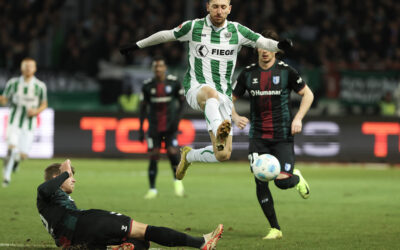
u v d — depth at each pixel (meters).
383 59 69.44
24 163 53.38
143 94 33.75
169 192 35.12
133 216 25.56
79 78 61.22
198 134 57.53
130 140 58.31
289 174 20.95
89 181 40.75
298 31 70.50
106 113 58.25
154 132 33.12
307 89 21.38
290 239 20.66
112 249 15.59
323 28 70.81
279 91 21.30
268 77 21.33
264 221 24.72
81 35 67.44
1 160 55.47
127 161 57.25
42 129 57.91
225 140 16.97
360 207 29.28
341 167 55.28
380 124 58.09
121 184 39.16
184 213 26.70
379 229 22.84
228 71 18.66
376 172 50.38
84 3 73.75
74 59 63.34
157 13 71.50
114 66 61.66
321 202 31.14
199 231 22.14
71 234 15.68
